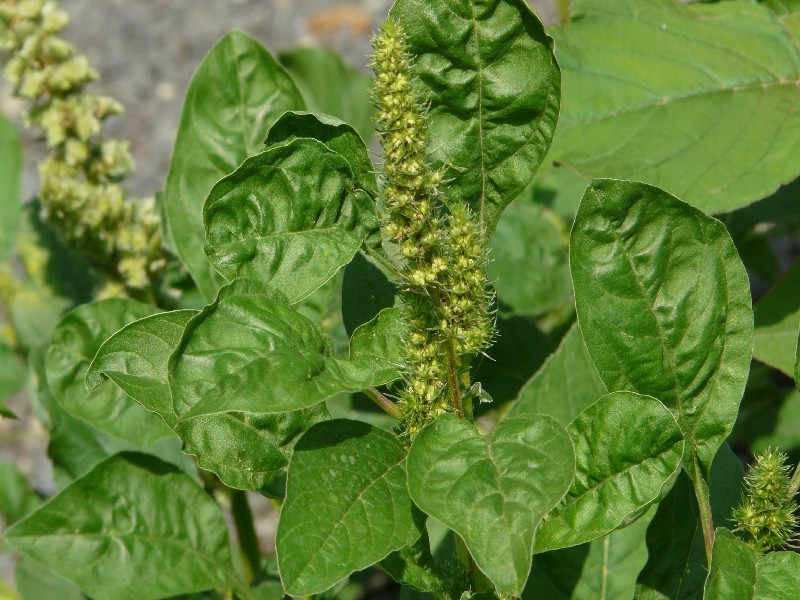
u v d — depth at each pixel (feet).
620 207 1.74
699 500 1.80
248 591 2.16
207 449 1.82
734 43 2.30
